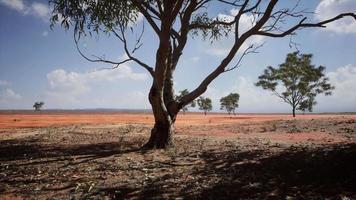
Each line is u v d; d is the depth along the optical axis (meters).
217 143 17.52
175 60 16.67
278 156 12.41
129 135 23.61
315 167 10.16
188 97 16.03
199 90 16.02
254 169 10.62
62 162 12.74
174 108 15.88
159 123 15.55
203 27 18.38
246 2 16.45
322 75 53.41
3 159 13.93
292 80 54.38
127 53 15.41
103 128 30.69
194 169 11.02
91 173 10.78
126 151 14.92
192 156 13.43
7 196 8.49
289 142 17.61
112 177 10.20
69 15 11.97
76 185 9.28
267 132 25.69
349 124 26.64
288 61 53.88
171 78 16.20
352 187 8.05
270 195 7.94
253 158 12.45
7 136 24.61
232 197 7.93
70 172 10.99
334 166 10.03
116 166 11.69
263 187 8.57
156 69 14.17
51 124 40.88
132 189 8.84
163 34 13.28
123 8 12.23
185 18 16.75
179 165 11.73
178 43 17.00
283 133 24.27
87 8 11.95
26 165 12.35
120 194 8.48
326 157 11.37
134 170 11.07
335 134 21.67
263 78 55.53
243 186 8.73
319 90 53.94
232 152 14.09
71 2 11.72
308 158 11.51
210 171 10.61
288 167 10.54
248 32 15.58
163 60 13.86
